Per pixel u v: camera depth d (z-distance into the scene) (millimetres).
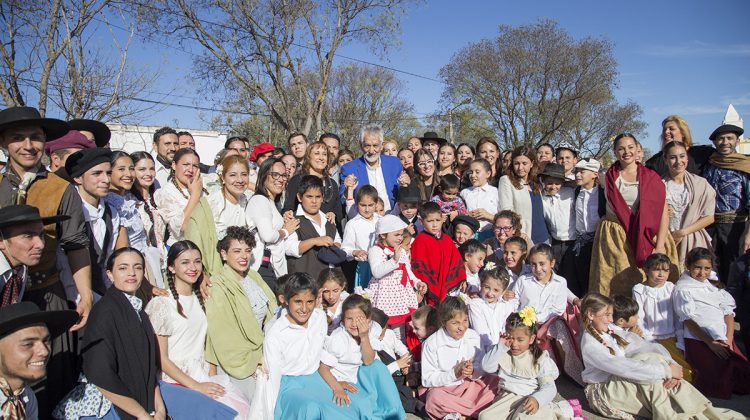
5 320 2850
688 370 4934
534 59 30531
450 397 4441
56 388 3658
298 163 7691
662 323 5168
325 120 31406
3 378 2941
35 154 3574
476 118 34781
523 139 32250
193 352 4145
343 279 4965
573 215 6203
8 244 3176
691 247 5781
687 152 6348
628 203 5566
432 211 5543
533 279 5309
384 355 4977
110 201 4449
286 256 5664
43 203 3566
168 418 3756
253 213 5227
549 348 5355
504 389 4379
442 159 7082
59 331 3293
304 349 4297
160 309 3936
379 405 4426
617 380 4520
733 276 5539
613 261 5566
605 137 37969
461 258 5629
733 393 4938
